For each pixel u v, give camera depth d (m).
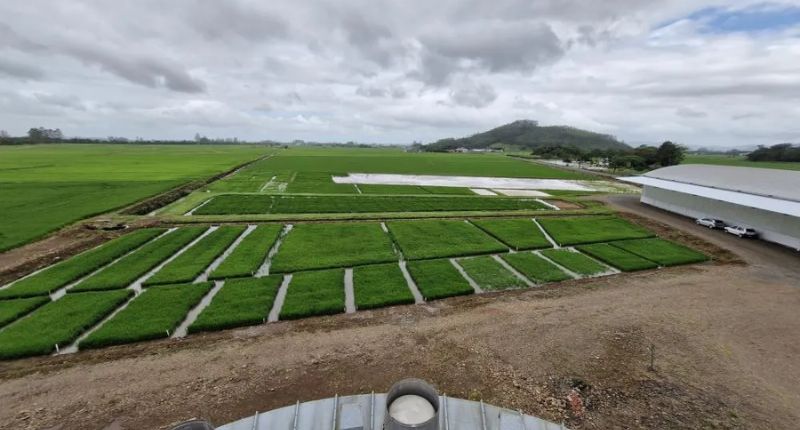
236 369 16.34
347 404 8.97
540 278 27.73
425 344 18.55
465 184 77.75
